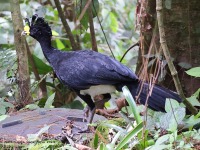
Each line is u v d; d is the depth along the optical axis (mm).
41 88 11094
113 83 7605
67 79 7871
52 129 7668
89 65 7691
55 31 11898
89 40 12422
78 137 7305
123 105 9422
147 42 9305
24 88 9938
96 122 7996
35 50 12578
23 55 9859
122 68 7578
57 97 11250
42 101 10258
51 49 8328
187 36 9164
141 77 7410
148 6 9125
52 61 8211
